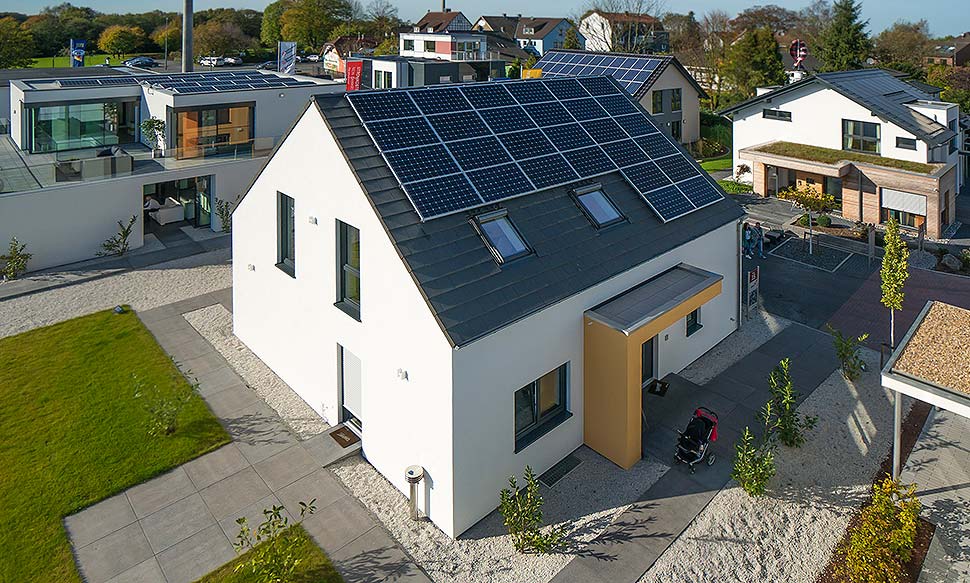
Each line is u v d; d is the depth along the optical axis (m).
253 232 16.86
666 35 87.12
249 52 100.25
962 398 10.90
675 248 15.57
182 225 28.81
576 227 14.20
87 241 24.83
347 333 13.62
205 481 13.02
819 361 17.52
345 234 13.50
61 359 17.58
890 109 30.30
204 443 14.12
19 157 27.47
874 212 29.20
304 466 13.46
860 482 12.89
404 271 11.40
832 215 30.34
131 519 12.00
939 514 11.98
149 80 31.81
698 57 71.44
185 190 30.30
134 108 31.20
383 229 11.67
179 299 21.45
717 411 15.28
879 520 11.10
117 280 23.02
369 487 12.94
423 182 12.66
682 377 16.77
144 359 17.56
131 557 11.16
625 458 13.27
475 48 65.81
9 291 21.97
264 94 30.80
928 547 11.27
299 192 14.41
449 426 11.07
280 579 10.09
